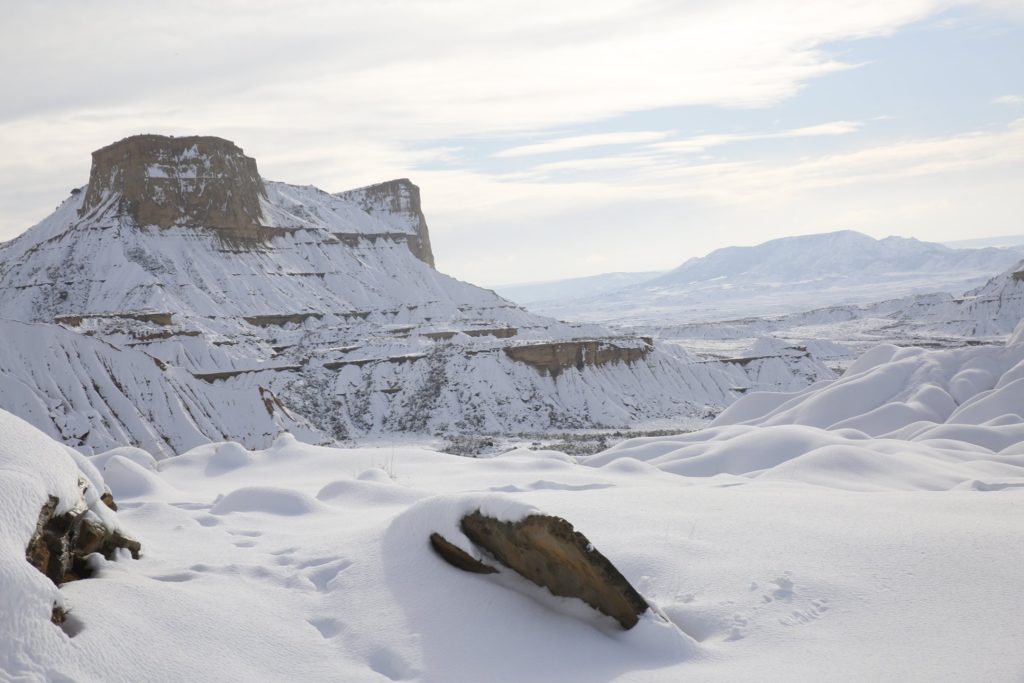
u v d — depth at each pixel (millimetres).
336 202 180125
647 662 7121
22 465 8023
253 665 7156
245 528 11711
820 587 8031
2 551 6789
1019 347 56875
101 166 137750
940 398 53375
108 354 65938
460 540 8797
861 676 6387
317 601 8609
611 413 88688
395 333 108438
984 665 6316
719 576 8500
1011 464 26562
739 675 6641
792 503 11555
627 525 10344
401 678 7121
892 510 10867
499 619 7941
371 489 14227
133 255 123438
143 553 9781
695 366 105625
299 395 81750
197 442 63469
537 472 19672
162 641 7172
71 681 6250
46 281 120000
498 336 112062
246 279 127875
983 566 8078
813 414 56156
